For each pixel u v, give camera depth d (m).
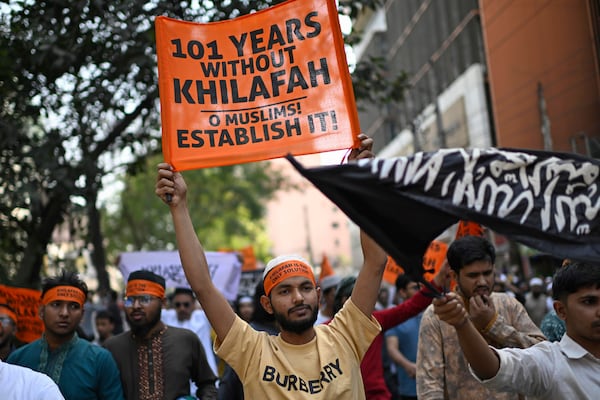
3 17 9.37
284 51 3.78
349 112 3.65
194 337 5.16
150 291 5.02
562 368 2.81
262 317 4.98
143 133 11.73
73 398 4.61
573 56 17.86
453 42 28.70
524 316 4.05
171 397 4.89
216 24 3.84
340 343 3.40
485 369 2.71
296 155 3.62
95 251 13.88
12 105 10.95
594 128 17.33
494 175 2.45
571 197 2.43
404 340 6.87
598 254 2.38
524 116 21.67
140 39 9.52
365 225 2.44
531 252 19.69
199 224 31.59
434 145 31.88
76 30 9.35
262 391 3.28
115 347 5.08
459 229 5.19
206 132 3.67
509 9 22.08
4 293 6.77
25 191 9.52
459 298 2.59
